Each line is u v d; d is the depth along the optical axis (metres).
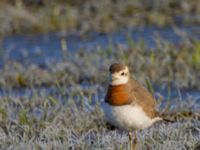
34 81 14.88
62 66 15.70
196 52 15.51
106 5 22.03
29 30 20.41
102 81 14.38
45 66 16.41
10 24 20.62
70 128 10.73
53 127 10.60
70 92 13.23
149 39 18.58
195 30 19.23
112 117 9.02
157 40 16.83
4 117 11.30
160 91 13.45
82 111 11.48
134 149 9.47
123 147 9.58
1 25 20.58
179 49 16.56
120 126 9.09
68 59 16.45
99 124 10.97
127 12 21.61
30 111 11.91
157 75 14.45
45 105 11.52
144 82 13.80
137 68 14.98
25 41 19.36
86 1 22.55
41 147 9.78
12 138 10.20
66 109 11.54
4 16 20.98
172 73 14.42
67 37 19.50
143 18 20.97
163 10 21.75
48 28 20.47
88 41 18.91
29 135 10.59
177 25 20.11
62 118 11.20
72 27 20.48
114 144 9.75
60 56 17.28
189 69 14.81
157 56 15.87
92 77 14.73
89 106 11.55
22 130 10.73
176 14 21.30
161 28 19.92
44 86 14.55
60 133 10.48
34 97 12.60
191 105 11.66
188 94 12.27
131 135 9.71
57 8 21.61
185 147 9.62
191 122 10.84
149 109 9.16
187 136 10.02
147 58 15.60
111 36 19.20
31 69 15.81
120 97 8.91
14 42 19.27
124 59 15.62
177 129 10.28
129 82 9.09
